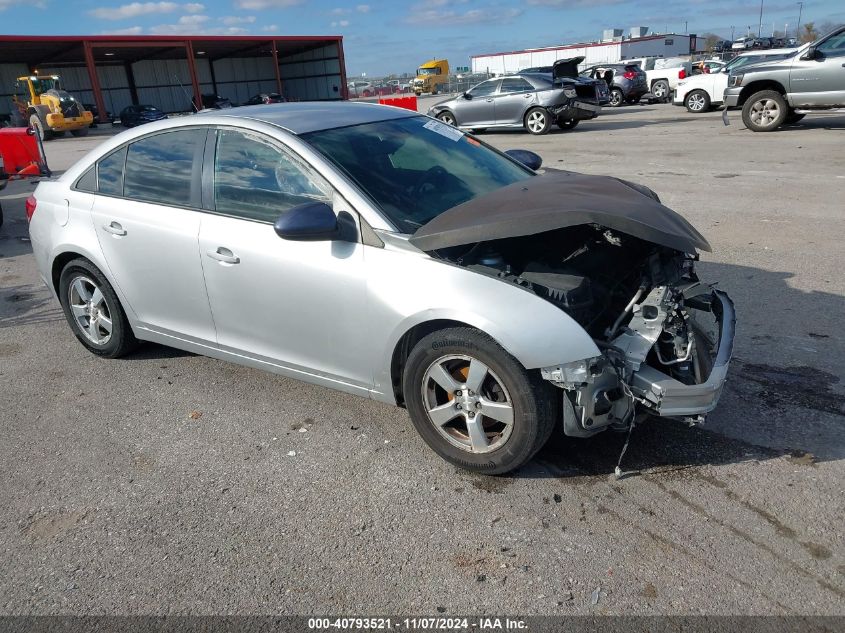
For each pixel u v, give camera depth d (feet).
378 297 10.50
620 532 9.17
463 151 13.83
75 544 9.68
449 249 10.44
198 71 179.73
